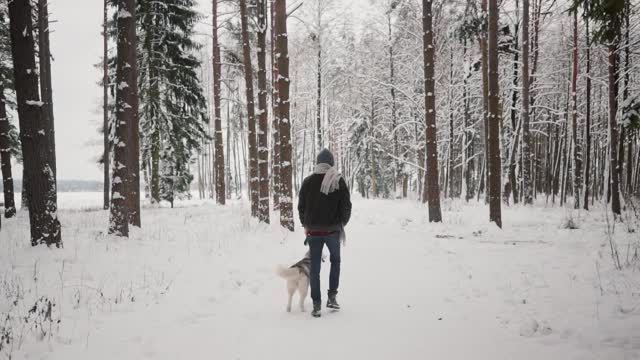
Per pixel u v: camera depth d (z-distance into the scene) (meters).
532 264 6.73
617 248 7.35
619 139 18.16
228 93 30.98
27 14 6.87
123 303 5.00
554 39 23.02
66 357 3.58
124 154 8.85
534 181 28.84
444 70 20.94
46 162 7.14
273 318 4.62
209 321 4.53
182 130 19.84
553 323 4.11
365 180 35.41
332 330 4.21
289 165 10.78
